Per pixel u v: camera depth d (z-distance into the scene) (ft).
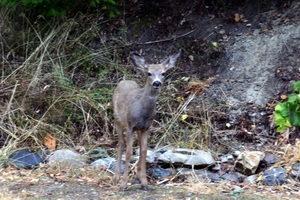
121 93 35.50
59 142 41.86
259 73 46.44
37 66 46.80
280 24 49.24
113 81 47.29
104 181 35.32
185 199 31.73
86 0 52.42
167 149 40.34
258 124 42.88
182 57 49.32
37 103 44.83
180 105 44.45
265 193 33.50
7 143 41.16
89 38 50.78
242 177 36.70
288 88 44.75
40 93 45.06
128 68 48.55
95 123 43.60
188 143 40.98
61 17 50.62
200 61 48.80
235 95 45.34
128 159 33.60
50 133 42.47
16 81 44.93
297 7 49.80
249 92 45.32
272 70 46.34
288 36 48.16
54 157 38.81
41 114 44.24
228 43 49.34
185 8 52.47
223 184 35.01
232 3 51.85
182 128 42.88
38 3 49.44
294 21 49.03
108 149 41.24
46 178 35.81
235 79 46.60
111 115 44.04
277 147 40.45
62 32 49.88
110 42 50.70
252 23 50.11
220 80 46.83
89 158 39.78
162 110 44.16
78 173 36.60
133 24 52.03
